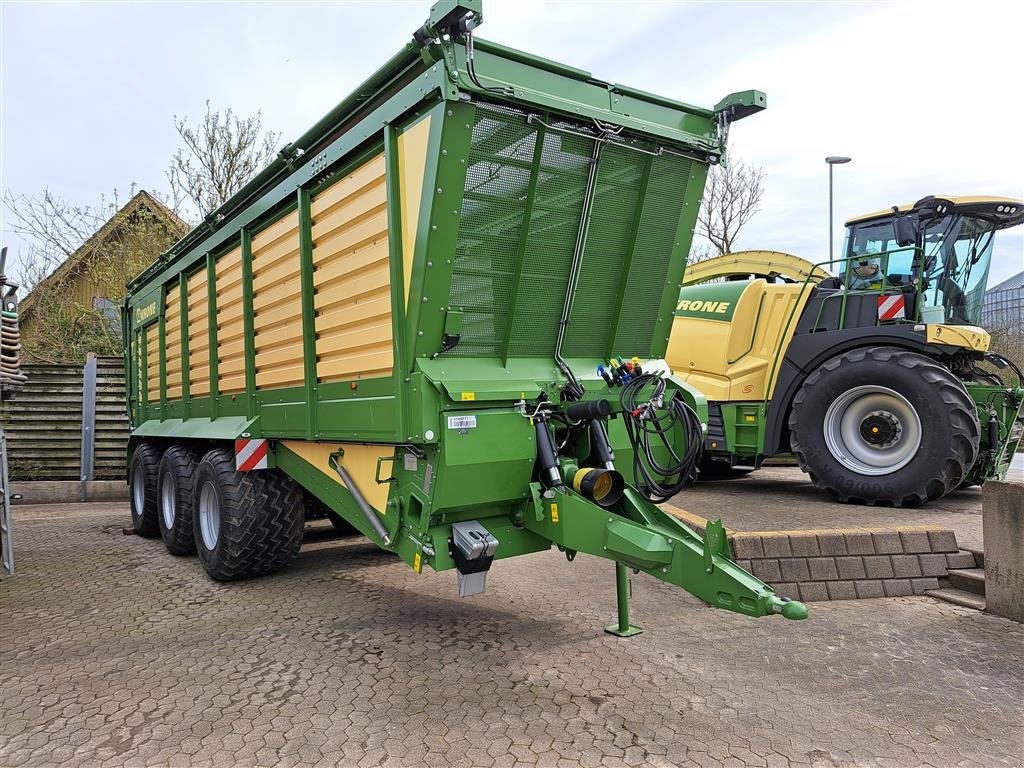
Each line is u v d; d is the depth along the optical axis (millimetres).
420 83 3133
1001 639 3766
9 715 3166
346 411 3871
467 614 4406
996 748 2701
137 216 15570
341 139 3818
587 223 3664
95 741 2918
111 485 10375
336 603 4742
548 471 3436
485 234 3348
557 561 5605
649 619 4230
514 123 3254
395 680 3436
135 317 8219
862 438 6254
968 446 5680
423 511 3326
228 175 14938
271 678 3506
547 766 2635
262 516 5125
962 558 4562
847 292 6750
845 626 3998
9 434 10539
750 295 7297
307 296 4254
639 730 2887
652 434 3975
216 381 5809
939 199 6531
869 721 2926
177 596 5016
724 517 5684
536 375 3670
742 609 2762
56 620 4504
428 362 3293
